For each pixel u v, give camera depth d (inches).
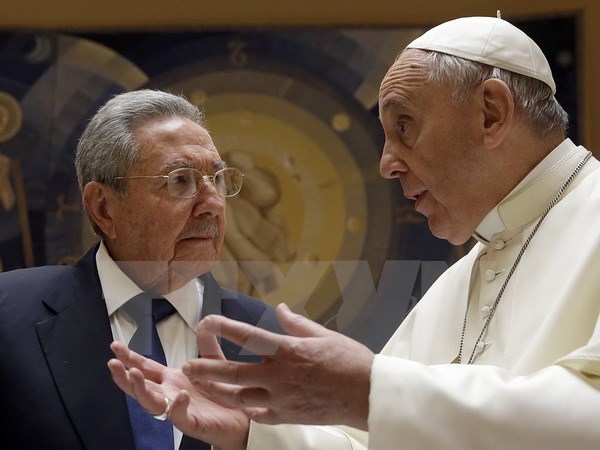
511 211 137.7
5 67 326.3
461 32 139.3
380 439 102.6
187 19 329.7
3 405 119.2
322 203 316.5
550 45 304.8
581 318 120.2
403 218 311.7
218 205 128.5
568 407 102.3
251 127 324.2
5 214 321.1
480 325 138.4
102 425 116.2
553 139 139.6
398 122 138.4
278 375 100.5
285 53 326.6
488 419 102.2
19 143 324.2
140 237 129.0
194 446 119.6
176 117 134.7
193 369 99.1
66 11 329.7
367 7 326.3
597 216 130.0
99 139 133.6
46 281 129.1
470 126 134.9
